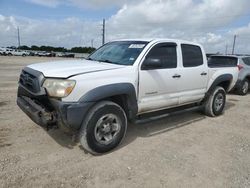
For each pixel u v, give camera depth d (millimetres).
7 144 4117
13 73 15648
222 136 5023
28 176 3219
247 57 10672
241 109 7570
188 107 5859
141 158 3861
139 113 4488
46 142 4258
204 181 3303
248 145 4602
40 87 3613
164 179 3307
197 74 5527
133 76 4160
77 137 3863
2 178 3139
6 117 5500
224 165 3770
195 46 5578
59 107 3451
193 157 3984
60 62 4539
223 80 6312
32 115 3697
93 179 3232
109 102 3895
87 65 4145
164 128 5336
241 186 3229
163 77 4676
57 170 3400
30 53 62281
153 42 4660
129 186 3121
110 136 3988
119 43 5164
